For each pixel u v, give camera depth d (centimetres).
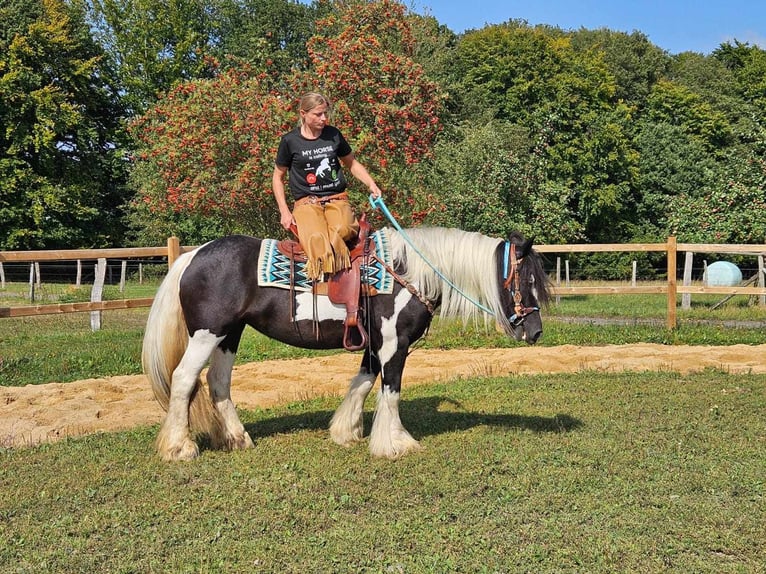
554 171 3456
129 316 1691
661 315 1652
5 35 2950
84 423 691
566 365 991
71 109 2938
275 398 812
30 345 1120
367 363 584
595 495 464
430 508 445
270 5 3662
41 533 411
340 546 391
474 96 3569
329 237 527
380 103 1526
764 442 578
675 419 649
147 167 2597
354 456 544
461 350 1146
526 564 372
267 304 542
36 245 3039
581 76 3731
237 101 1594
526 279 547
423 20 3325
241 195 1507
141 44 3522
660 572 362
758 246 1208
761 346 1123
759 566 369
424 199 1552
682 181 3628
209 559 378
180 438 541
